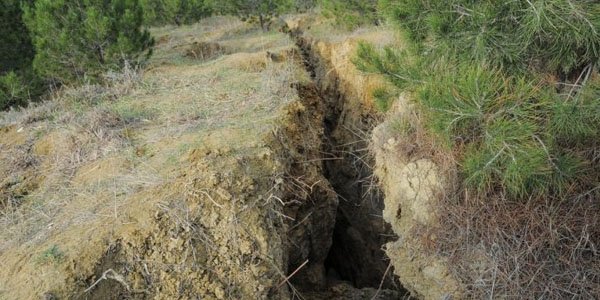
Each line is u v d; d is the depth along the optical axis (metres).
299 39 12.33
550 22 3.36
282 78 7.20
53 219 4.21
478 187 3.91
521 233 3.85
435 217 4.38
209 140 5.18
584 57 3.70
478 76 3.46
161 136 5.47
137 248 3.69
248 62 8.70
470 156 3.88
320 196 5.89
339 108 8.95
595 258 3.68
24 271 3.48
